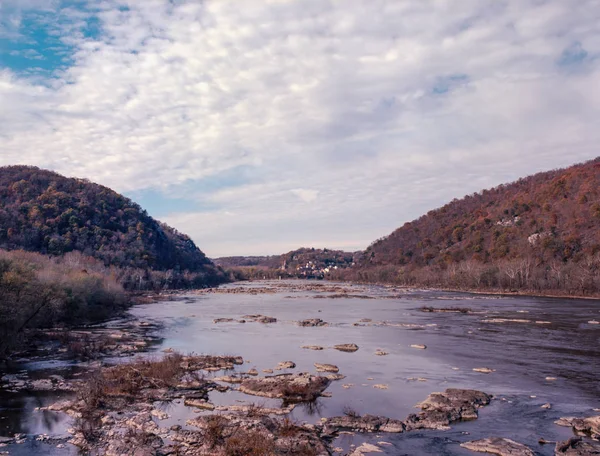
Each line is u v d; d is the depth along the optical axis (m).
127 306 111.00
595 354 46.44
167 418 27.14
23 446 22.98
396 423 25.91
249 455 21.20
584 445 22.36
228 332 65.81
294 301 130.25
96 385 32.34
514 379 36.66
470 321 74.94
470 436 24.52
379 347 52.12
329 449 22.52
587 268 136.25
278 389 32.66
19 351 47.72
